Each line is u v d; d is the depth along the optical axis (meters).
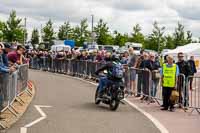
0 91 10.66
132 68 18.36
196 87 15.16
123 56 21.44
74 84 23.02
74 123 10.99
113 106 13.65
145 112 13.53
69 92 18.73
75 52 32.50
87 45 56.56
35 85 21.69
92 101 15.84
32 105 14.21
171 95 13.87
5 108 11.55
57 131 9.82
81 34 71.81
